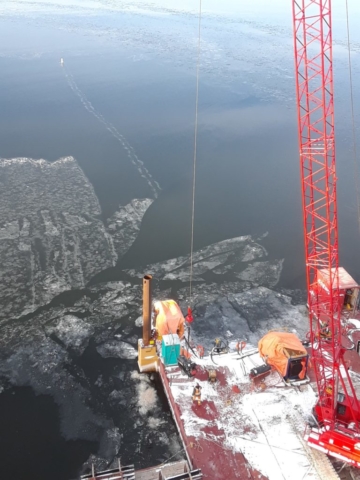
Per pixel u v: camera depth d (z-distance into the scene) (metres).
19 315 39.12
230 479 25.05
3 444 28.86
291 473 25.44
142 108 86.19
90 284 42.97
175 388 31.11
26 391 32.59
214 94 95.88
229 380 31.91
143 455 28.44
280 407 29.80
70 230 49.91
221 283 44.28
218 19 176.75
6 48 123.19
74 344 36.75
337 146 73.00
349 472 26.02
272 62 119.31
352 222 54.84
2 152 66.00
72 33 146.12
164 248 48.50
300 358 31.06
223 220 53.94
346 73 107.38
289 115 86.00
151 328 36.09
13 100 85.94
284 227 53.28
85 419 30.72
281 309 41.34
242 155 70.06
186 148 71.19
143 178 61.81
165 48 130.25
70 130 74.69
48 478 26.98
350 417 26.83
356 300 38.12
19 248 46.50
